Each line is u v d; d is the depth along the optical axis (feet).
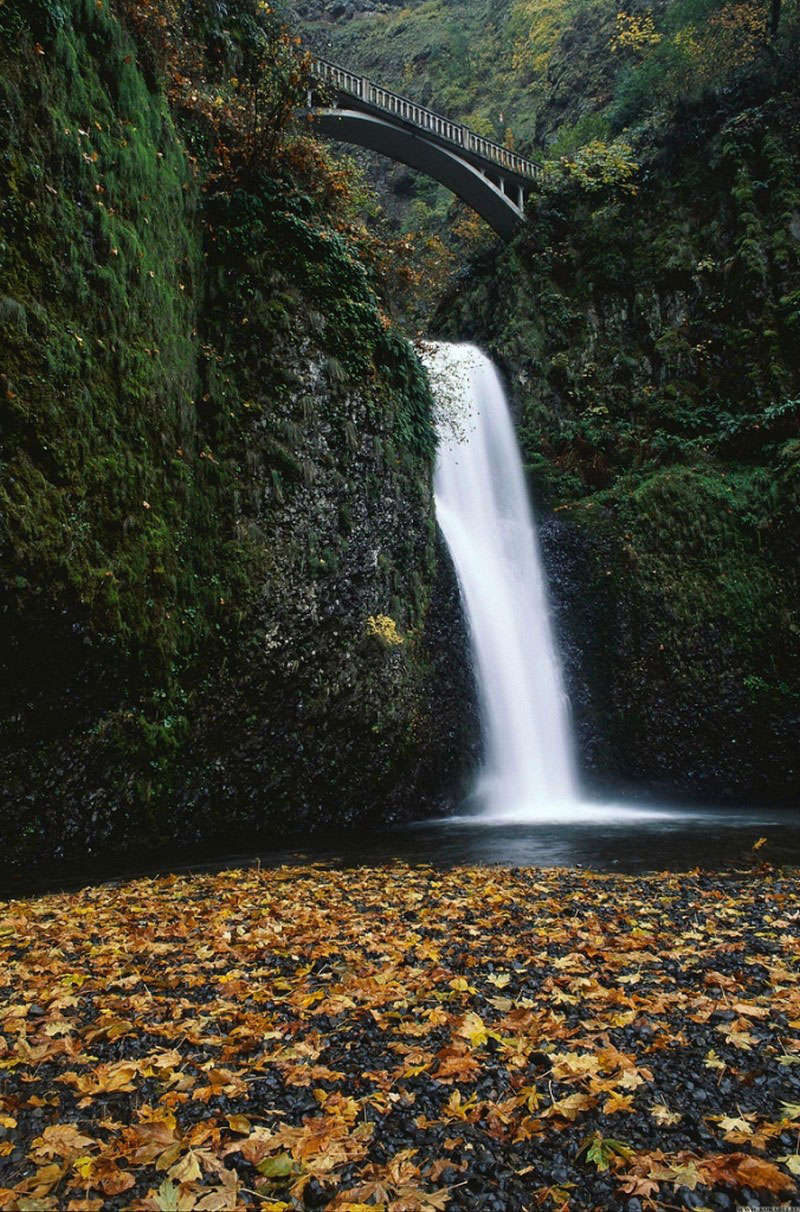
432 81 157.48
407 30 178.29
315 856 31.53
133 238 34.42
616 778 56.80
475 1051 11.53
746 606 57.26
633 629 59.16
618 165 78.69
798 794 53.72
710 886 23.48
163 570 33.96
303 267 44.21
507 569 60.59
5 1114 9.99
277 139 45.52
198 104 42.80
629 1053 11.38
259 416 40.24
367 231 53.01
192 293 40.04
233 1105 10.16
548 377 73.72
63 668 29.89
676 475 62.34
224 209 42.75
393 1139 9.32
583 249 79.77
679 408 67.51
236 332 41.09
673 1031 12.10
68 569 29.04
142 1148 9.04
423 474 49.62
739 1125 9.30
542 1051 11.43
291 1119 9.78
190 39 45.96
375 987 14.17
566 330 76.23
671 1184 8.34
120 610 31.35
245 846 34.37
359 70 175.42
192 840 34.94
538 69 133.69
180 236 39.55
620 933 17.76
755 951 16.10
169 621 34.09
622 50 104.58
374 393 45.70
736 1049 11.46
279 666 38.73
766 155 72.02
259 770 37.88
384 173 144.46
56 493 29.04
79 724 30.99
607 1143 9.00
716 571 58.80
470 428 64.95
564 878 25.09
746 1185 8.25
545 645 60.34
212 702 36.35
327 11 201.36
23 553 27.48
